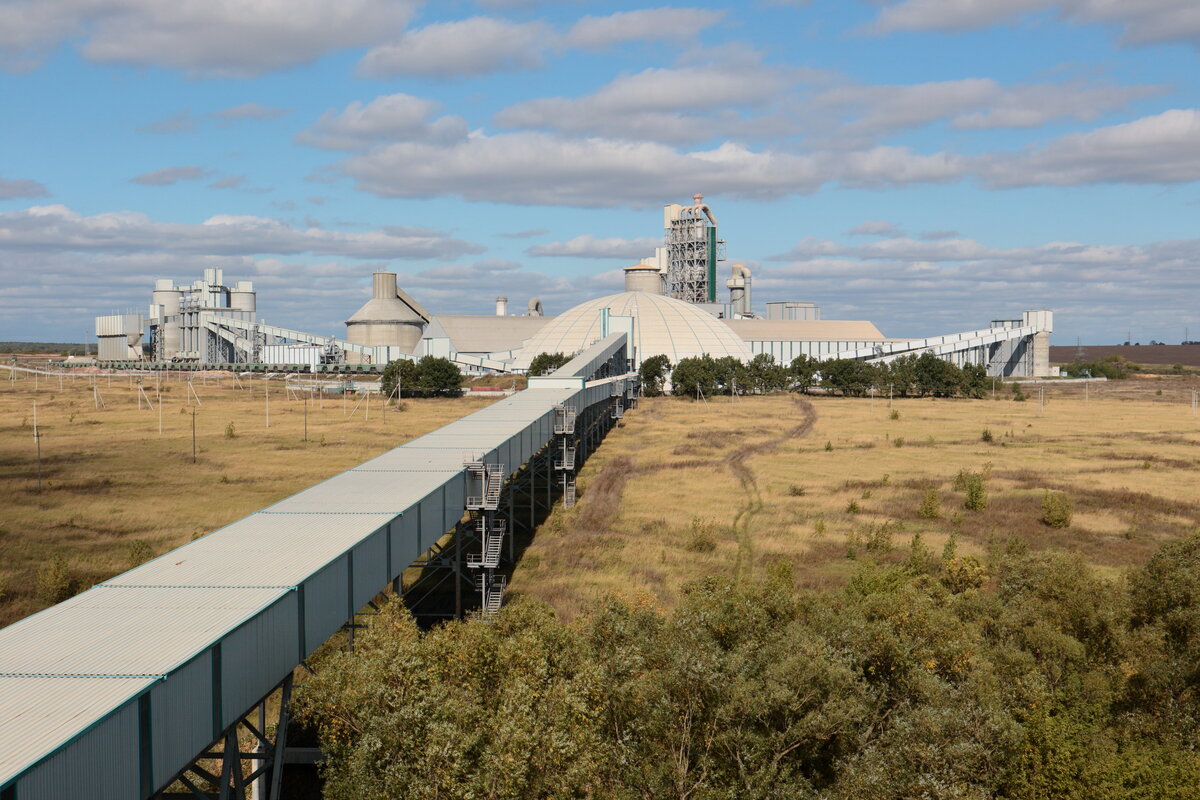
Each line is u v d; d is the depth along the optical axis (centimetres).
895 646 3984
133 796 2406
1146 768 3459
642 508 8744
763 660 3791
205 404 19812
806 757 3669
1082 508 8788
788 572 5928
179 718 2617
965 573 5941
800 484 10031
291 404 19762
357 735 3106
